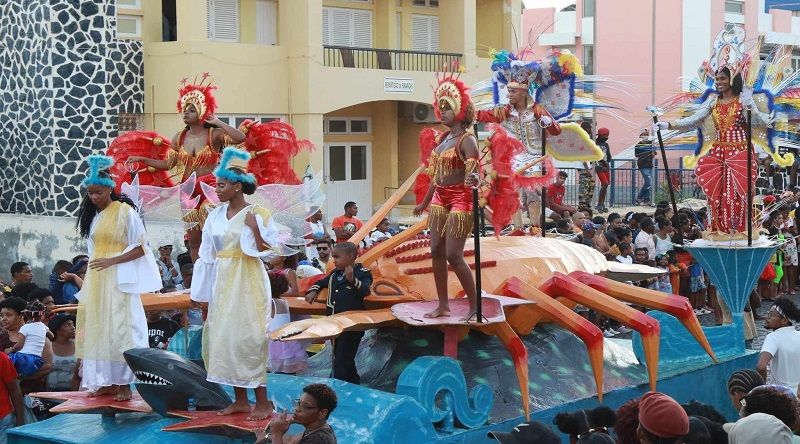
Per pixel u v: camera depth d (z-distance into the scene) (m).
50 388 10.52
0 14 23.73
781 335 10.06
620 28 38.03
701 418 7.09
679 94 13.23
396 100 29.27
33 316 10.29
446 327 9.06
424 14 30.80
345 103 27.27
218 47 25.25
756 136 12.84
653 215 21.19
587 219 17.73
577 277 10.73
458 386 8.86
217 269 7.99
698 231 18.02
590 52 38.78
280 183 9.84
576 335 10.16
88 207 8.63
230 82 25.52
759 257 12.30
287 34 26.62
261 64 26.09
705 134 13.06
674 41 37.38
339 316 8.68
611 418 7.28
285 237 8.14
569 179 26.55
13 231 22.34
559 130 11.88
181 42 24.72
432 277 9.73
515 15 32.69
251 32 27.19
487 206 9.03
